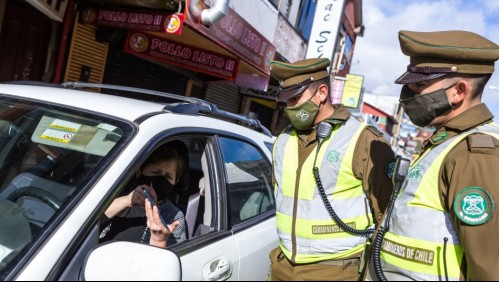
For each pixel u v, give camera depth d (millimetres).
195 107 2463
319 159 1967
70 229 1584
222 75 7551
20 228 1719
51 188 1832
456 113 1599
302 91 1994
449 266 1437
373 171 1913
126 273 1390
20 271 1445
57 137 2053
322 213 1944
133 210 2312
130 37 6836
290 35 11672
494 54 1553
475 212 1351
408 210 1531
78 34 6609
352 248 1954
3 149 2162
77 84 2879
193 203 2506
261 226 2641
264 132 3432
